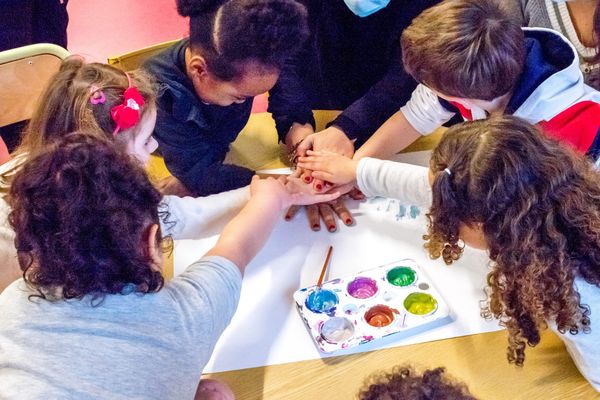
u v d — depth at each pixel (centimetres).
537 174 78
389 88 133
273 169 125
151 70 119
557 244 78
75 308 74
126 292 76
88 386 71
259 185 113
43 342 72
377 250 105
